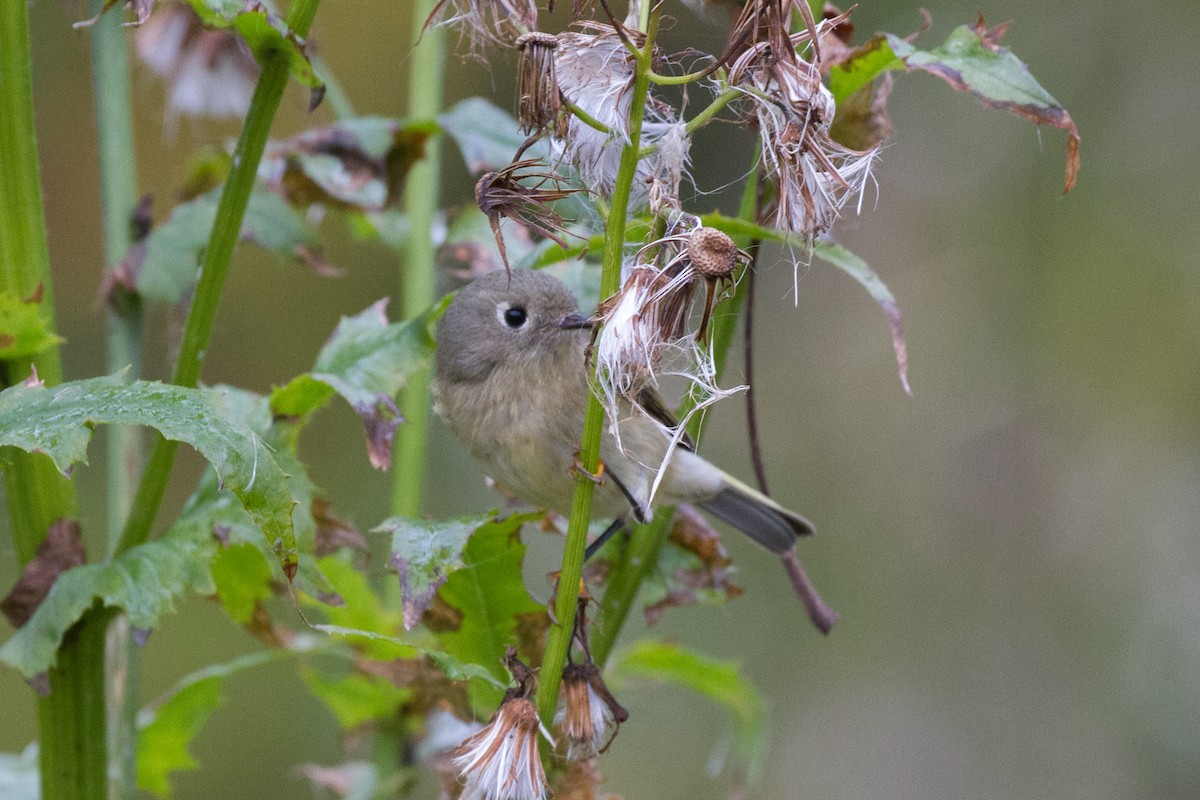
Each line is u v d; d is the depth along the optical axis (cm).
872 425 1360
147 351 1091
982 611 1308
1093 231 1323
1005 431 1339
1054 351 1346
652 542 532
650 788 1212
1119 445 1326
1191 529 1303
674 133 361
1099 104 1318
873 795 1243
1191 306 1309
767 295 1388
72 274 1173
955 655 1288
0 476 479
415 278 664
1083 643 1285
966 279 1351
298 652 582
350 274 1264
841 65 471
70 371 1167
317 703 1185
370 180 634
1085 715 1260
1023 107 433
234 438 354
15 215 450
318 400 467
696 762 1228
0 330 428
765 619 1304
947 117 1330
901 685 1277
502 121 633
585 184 387
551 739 371
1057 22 1306
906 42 458
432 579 398
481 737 369
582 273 642
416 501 639
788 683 1284
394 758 637
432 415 1050
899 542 1334
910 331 1359
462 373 614
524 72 356
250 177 443
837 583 1324
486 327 604
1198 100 1297
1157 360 1321
